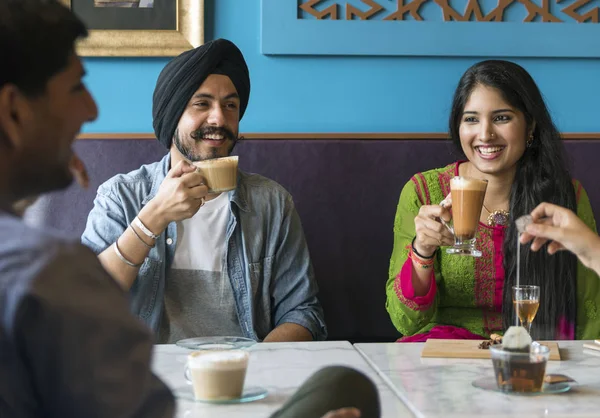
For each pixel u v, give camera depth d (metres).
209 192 1.78
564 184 1.99
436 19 2.44
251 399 1.11
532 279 1.93
